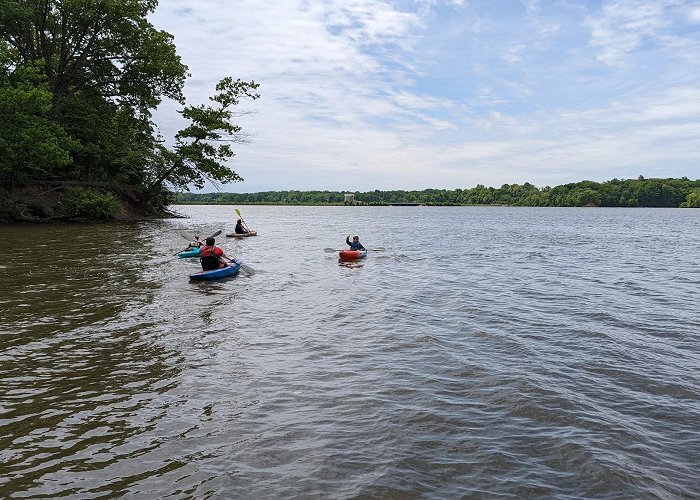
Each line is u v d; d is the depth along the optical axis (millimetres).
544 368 7168
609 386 6531
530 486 4258
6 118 29719
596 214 103062
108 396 5922
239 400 5879
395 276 15656
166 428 5168
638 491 4215
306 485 4195
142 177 45000
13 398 5824
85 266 15484
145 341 8047
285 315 10023
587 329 9383
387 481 4266
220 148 43312
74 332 8453
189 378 6523
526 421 5477
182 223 40375
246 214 79625
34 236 24656
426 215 90750
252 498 4008
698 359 7703
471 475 4410
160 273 14625
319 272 16234
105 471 4363
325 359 7371
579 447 4918
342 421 5387
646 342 8602
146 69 37938
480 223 59812
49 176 36500
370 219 68250
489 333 8922
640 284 14859
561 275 16672
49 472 4328
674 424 5480
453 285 14156
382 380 6582
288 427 5230
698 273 17453
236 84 41906
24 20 32906
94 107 39719
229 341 8156
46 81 35000
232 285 13266
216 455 4660
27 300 10695
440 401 5945
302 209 130875
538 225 56188
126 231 29484
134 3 35312
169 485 4168
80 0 33250
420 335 8648
